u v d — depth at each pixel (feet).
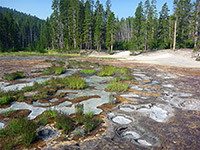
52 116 13.44
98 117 13.64
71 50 148.97
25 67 47.98
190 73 40.91
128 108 15.94
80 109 14.48
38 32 294.87
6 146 9.14
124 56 119.65
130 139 10.14
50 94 20.94
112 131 11.19
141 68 51.21
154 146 9.35
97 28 140.67
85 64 58.54
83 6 168.35
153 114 14.38
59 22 165.07
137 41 131.44
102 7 152.46
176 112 14.89
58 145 9.45
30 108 15.71
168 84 27.78
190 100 18.52
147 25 126.41
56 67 45.09
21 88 23.59
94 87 25.44
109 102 17.67
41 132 11.05
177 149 9.05
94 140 10.00
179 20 121.70
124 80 31.50
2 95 18.88
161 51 117.80
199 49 104.63
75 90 23.36
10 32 181.27
